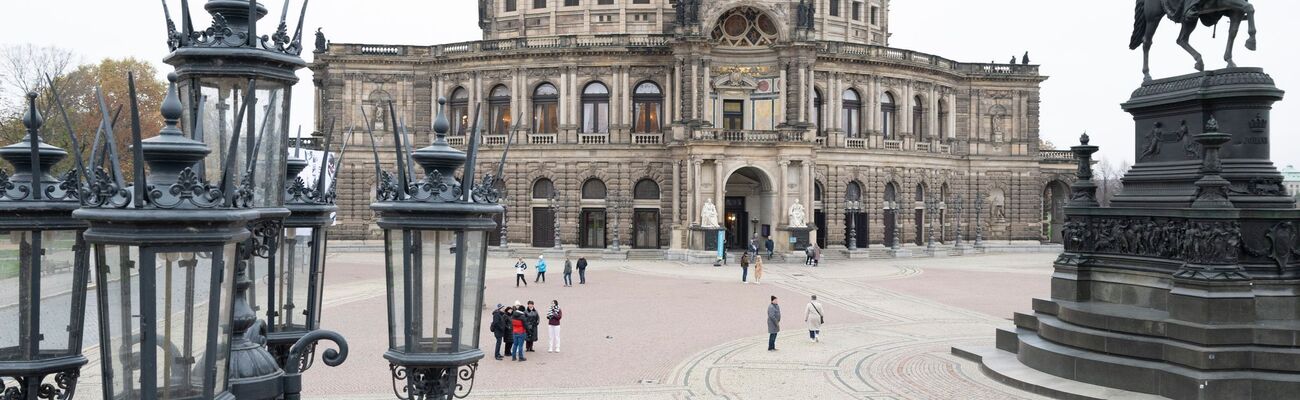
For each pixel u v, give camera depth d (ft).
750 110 328.70
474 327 42.34
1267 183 105.70
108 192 30.94
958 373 119.65
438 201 40.40
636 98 340.18
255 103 37.73
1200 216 101.76
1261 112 105.91
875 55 347.56
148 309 31.04
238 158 37.19
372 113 350.84
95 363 109.91
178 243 31.22
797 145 315.99
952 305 197.16
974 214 385.91
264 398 38.50
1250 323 99.71
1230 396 95.61
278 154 39.37
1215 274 99.81
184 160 32.40
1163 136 112.47
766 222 329.93
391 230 41.47
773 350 138.92
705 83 321.93
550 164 341.00
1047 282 249.75
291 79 39.14
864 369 124.06
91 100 341.00
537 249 337.31
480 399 106.83
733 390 112.27
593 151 337.93
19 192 42.11
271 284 47.24
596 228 342.44
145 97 373.20
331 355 40.68
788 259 312.50
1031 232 390.42
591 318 173.88
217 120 37.35
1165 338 101.60
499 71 345.10
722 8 318.86
